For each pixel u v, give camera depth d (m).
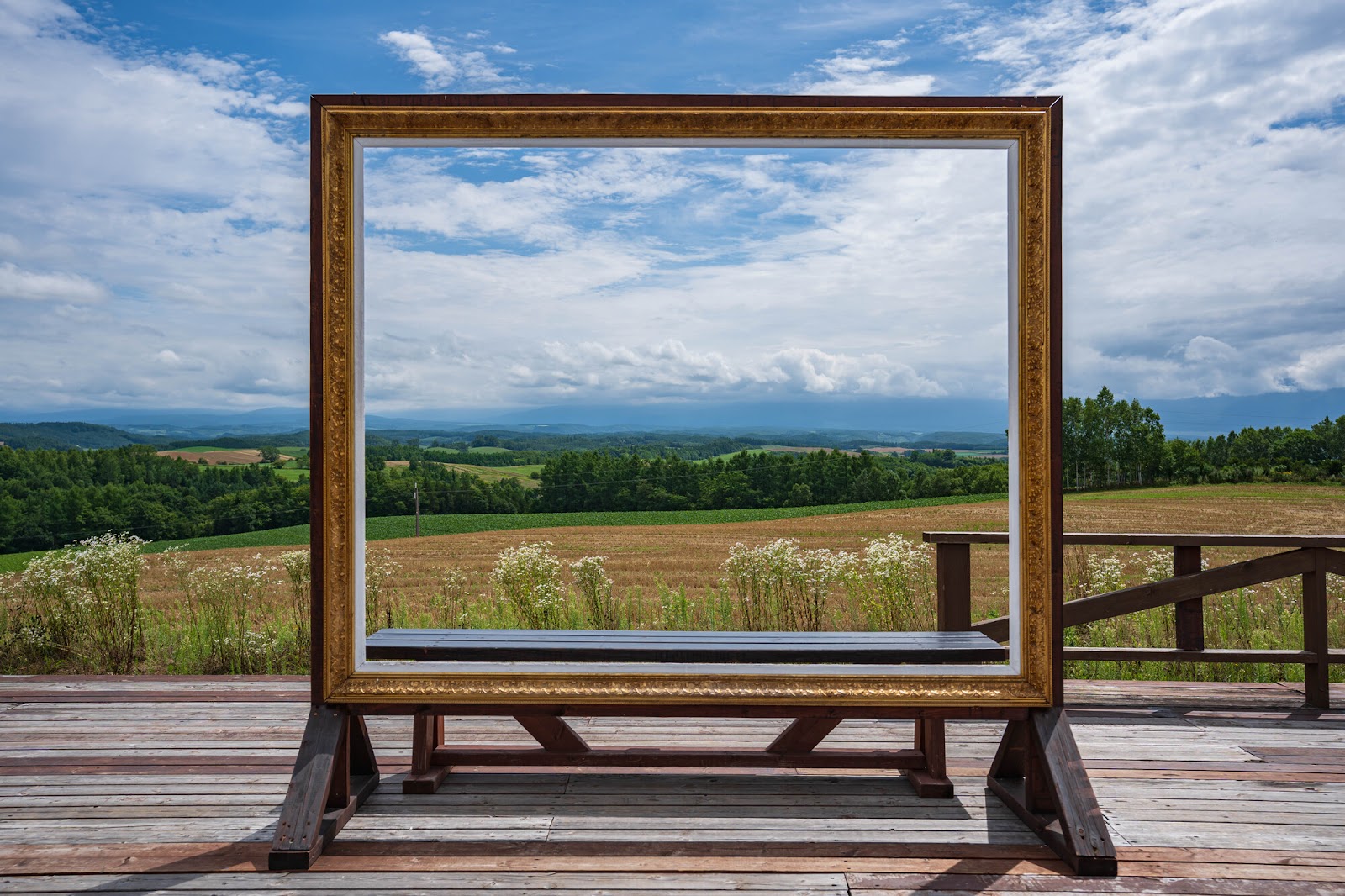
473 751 3.36
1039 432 2.92
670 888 2.50
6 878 2.55
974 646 3.08
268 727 4.08
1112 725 4.20
